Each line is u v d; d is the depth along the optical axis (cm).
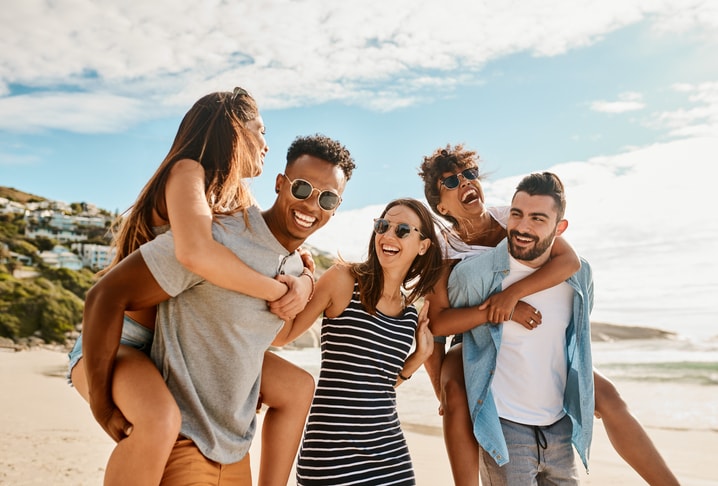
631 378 1800
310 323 344
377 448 327
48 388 1554
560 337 380
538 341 373
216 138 297
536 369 370
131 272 262
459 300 387
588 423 365
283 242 306
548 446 365
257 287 275
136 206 298
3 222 10531
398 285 367
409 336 359
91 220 11456
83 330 263
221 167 296
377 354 341
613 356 2717
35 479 642
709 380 1694
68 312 5131
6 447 792
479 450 373
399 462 334
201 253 257
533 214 363
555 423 372
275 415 317
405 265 363
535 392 368
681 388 1558
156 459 247
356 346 338
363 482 318
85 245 9825
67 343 4847
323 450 322
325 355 345
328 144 304
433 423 1023
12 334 4719
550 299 380
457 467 365
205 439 271
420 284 378
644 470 369
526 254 368
